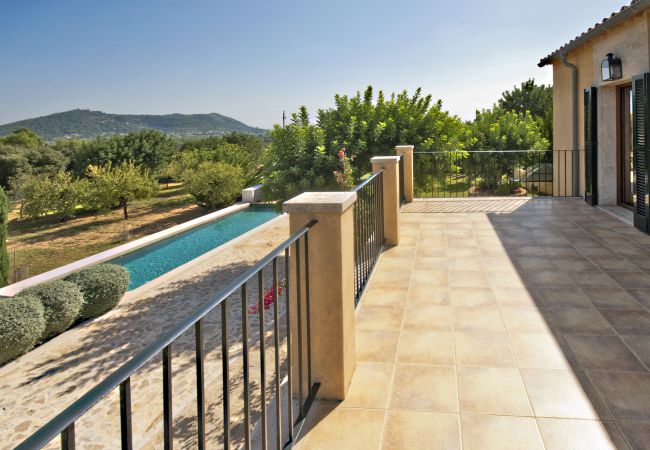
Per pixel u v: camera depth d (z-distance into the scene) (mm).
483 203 8258
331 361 2354
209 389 5371
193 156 33594
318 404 2348
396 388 2469
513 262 4684
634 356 2697
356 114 11109
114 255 13977
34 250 18281
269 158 10812
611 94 7520
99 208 24344
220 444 4293
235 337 6898
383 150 10812
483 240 5613
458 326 3225
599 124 7637
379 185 5238
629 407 2209
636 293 3709
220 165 25297
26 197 24375
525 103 25297
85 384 6148
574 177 9016
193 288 10023
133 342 7395
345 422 2193
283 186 10367
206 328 7371
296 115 10617
